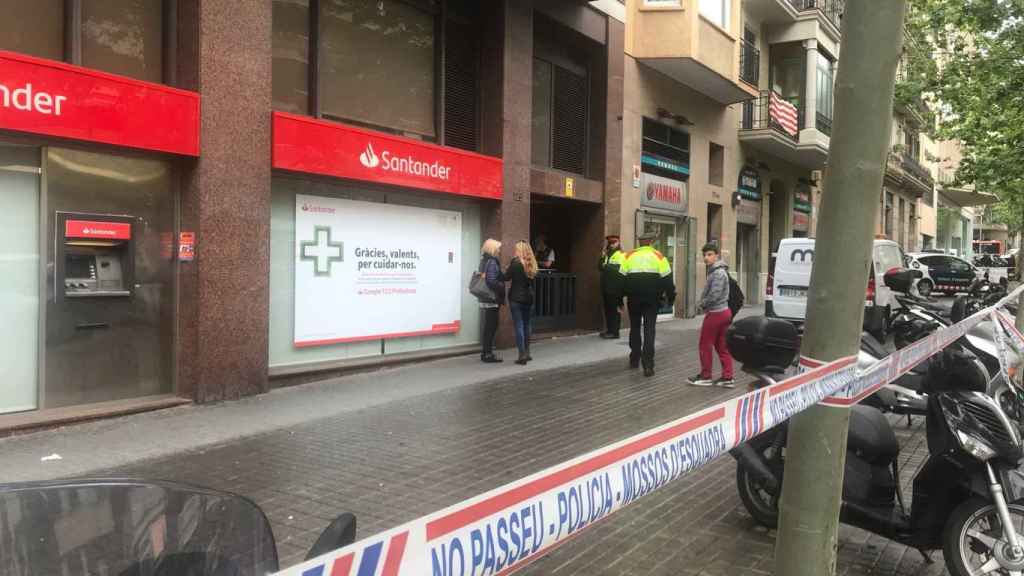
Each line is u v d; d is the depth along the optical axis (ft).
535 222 48.14
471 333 37.88
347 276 31.19
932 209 156.87
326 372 29.63
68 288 22.30
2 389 21.04
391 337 33.35
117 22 23.66
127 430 21.29
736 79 56.54
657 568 12.81
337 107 31.35
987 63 40.93
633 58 50.39
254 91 25.88
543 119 44.01
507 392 27.76
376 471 17.95
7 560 6.12
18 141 20.89
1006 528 11.02
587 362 35.32
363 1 32.45
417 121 35.45
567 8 42.86
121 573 6.10
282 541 13.70
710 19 52.65
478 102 38.45
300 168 27.40
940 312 28.19
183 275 24.67
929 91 46.85
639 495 6.52
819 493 8.21
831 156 8.00
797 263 42.47
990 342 19.86
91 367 22.86
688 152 58.39
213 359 24.88
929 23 42.75
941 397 11.94
